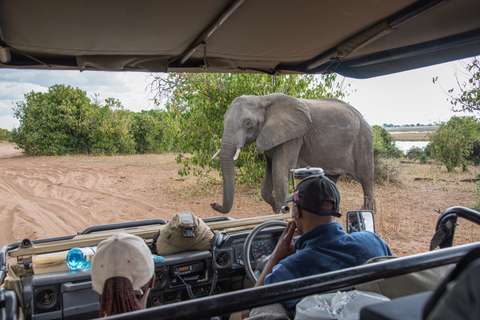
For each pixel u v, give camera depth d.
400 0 2.55
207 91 9.21
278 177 6.18
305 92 9.16
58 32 2.73
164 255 2.51
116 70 3.41
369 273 1.04
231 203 5.91
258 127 6.19
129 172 14.46
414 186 10.30
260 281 1.95
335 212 1.83
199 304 0.89
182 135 9.89
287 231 1.99
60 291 2.08
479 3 2.64
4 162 20.88
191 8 2.51
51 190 10.87
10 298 1.82
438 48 3.32
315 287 0.99
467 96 9.01
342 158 6.66
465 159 13.48
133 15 2.53
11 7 2.30
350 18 2.85
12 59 3.19
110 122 24.81
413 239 5.85
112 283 1.29
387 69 3.87
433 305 0.59
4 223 7.25
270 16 2.76
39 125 25.73
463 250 1.12
